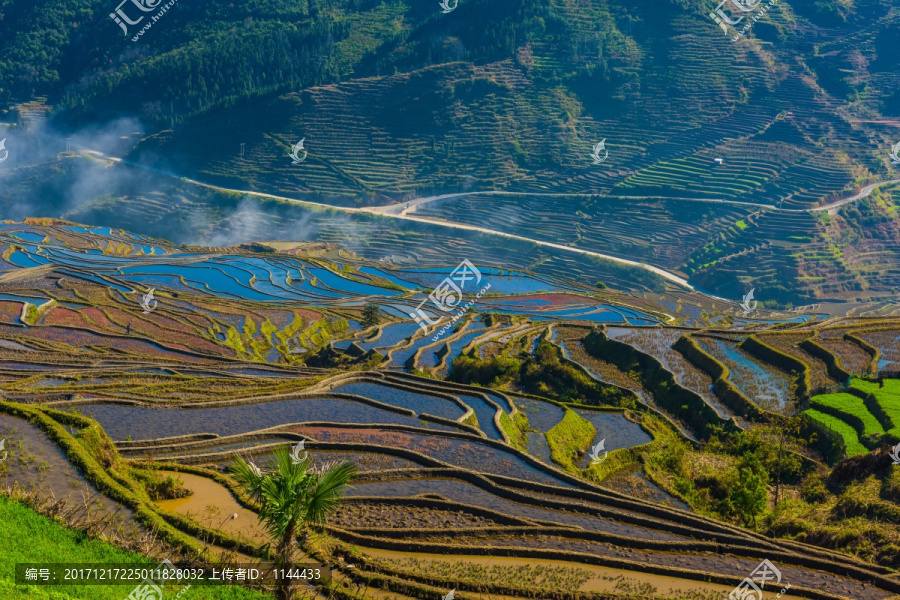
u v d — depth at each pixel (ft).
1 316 240.53
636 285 497.87
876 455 132.77
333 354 232.12
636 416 173.99
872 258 510.17
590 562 99.76
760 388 181.78
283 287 337.93
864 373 184.34
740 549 104.99
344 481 76.33
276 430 137.49
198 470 116.57
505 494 119.34
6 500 91.56
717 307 423.23
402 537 102.47
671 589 94.17
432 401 166.09
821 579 98.78
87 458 106.11
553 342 230.89
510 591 90.27
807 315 363.97
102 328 241.76
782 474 147.54
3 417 117.39
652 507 116.26
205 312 279.28
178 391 164.45
